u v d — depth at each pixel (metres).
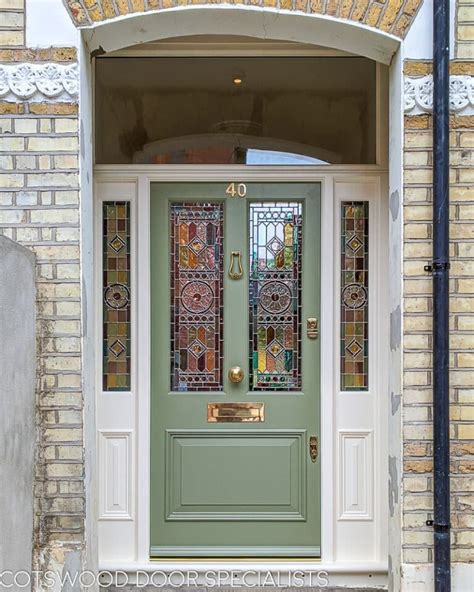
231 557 2.96
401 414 2.42
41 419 2.38
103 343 2.96
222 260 3.03
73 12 2.38
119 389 2.97
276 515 2.99
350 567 2.88
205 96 3.07
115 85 3.04
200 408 3.00
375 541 2.93
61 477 2.38
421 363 2.41
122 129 3.04
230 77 3.07
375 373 2.95
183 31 2.53
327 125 3.05
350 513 2.95
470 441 2.41
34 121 2.40
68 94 2.39
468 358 2.42
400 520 2.41
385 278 2.93
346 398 2.96
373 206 2.96
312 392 2.99
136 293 2.95
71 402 2.39
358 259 3.00
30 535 2.32
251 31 2.54
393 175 2.52
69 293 2.39
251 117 3.07
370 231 2.96
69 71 2.39
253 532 2.99
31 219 2.40
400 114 2.44
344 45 2.57
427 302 2.41
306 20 2.43
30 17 2.38
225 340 3.01
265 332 3.03
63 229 2.40
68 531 2.38
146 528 2.94
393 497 2.49
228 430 3.00
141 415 2.94
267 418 3.00
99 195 2.96
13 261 2.12
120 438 2.95
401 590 2.39
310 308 3.00
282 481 2.99
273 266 3.03
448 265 2.37
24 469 2.23
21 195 2.40
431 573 2.38
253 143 3.06
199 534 2.98
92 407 2.51
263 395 3.00
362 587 2.87
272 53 2.98
